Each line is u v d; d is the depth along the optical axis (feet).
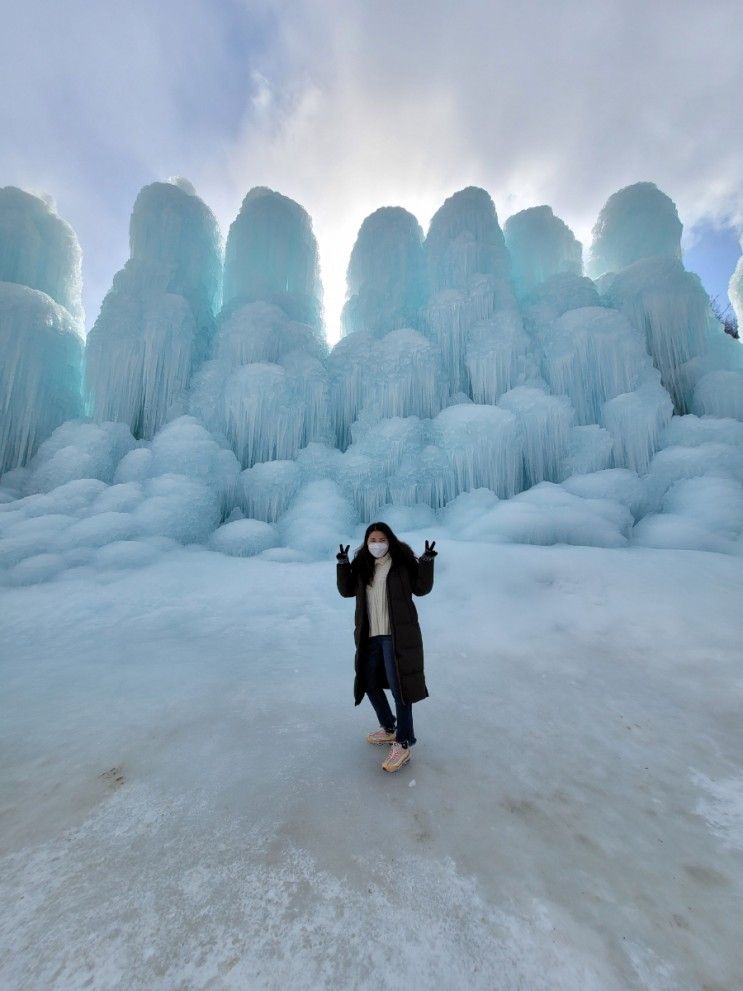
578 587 21.83
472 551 26.99
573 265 63.31
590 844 6.40
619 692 12.14
